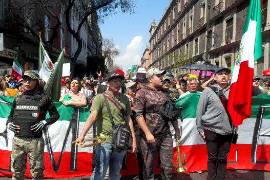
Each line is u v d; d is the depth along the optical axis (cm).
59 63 694
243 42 560
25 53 2642
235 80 547
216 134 541
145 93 525
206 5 3709
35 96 500
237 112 536
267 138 698
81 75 5250
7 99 639
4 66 2183
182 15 5044
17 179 513
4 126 638
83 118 647
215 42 3372
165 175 530
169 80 604
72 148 646
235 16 2830
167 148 530
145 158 527
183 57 4156
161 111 525
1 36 1277
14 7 2508
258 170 693
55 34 3023
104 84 636
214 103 538
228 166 696
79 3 3036
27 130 493
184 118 677
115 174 488
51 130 640
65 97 653
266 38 2231
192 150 681
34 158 500
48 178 640
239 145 697
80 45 2934
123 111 487
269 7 2178
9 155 638
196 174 670
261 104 697
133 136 504
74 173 647
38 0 2622
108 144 475
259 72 2327
